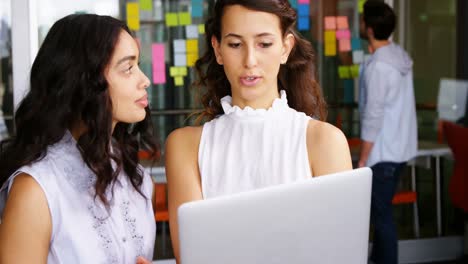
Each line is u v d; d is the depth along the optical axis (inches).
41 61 55.0
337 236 47.9
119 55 54.9
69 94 54.0
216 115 65.1
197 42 179.0
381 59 156.1
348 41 185.8
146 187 62.8
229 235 43.5
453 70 193.5
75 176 55.5
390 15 157.2
